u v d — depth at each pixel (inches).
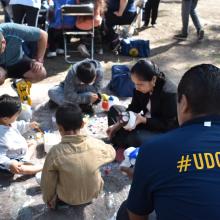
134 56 248.7
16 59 175.9
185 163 60.8
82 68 157.8
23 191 125.4
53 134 150.6
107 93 194.2
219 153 61.1
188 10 269.6
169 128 134.7
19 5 219.8
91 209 117.7
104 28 252.1
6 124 132.2
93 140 115.7
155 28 302.2
